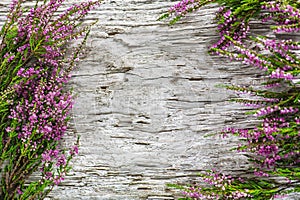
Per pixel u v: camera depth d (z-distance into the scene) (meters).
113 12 0.71
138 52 0.71
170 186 0.67
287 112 0.63
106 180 0.71
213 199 0.66
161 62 0.70
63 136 0.71
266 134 0.62
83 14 0.70
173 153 0.70
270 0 0.65
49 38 0.68
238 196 0.64
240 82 0.69
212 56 0.70
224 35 0.64
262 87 0.69
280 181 0.68
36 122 0.69
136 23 0.71
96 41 0.71
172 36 0.70
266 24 0.68
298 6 0.63
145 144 0.70
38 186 0.70
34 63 0.71
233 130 0.65
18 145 0.70
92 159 0.71
